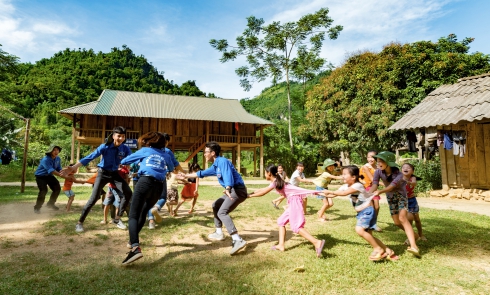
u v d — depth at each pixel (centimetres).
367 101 2198
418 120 1254
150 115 2252
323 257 392
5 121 1566
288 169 2767
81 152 3878
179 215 688
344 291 298
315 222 625
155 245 439
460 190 1168
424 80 2011
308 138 3253
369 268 355
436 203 1045
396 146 2122
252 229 560
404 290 305
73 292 277
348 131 2277
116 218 537
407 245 459
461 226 604
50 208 739
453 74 1944
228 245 449
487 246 461
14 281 292
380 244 390
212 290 286
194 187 694
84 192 1123
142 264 355
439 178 1330
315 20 2520
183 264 356
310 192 419
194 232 521
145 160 398
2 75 2755
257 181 2120
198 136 2575
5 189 1271
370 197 394
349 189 402
